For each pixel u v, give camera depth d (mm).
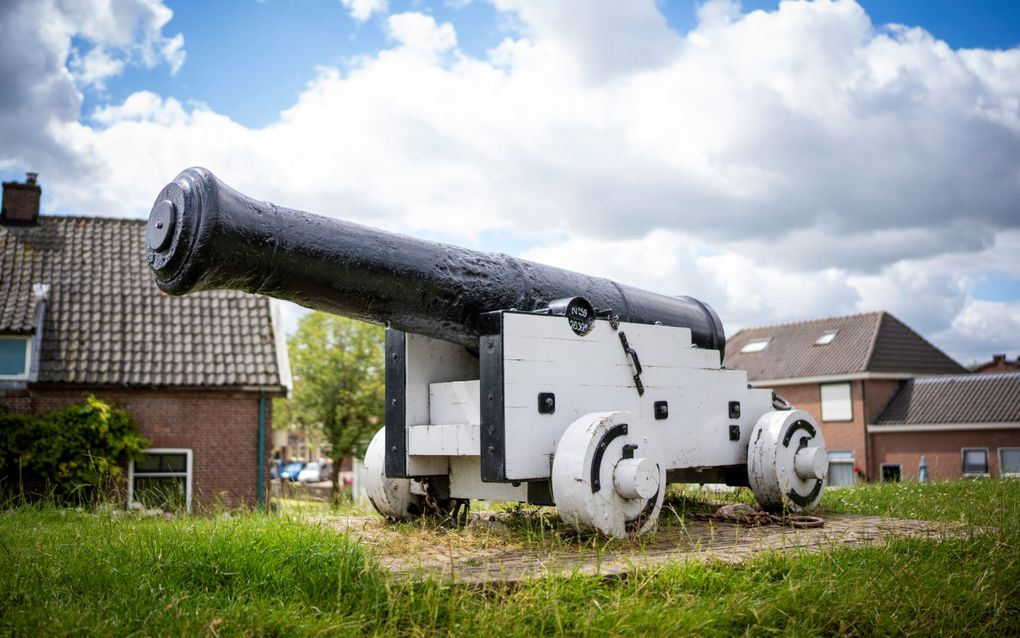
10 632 3172
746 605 3811
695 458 6402
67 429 14719
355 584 3764
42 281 16953
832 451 34781
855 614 3900
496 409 5133
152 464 15891
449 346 6078
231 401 16406
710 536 5430
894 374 34250
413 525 6012
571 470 5051
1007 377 32594
